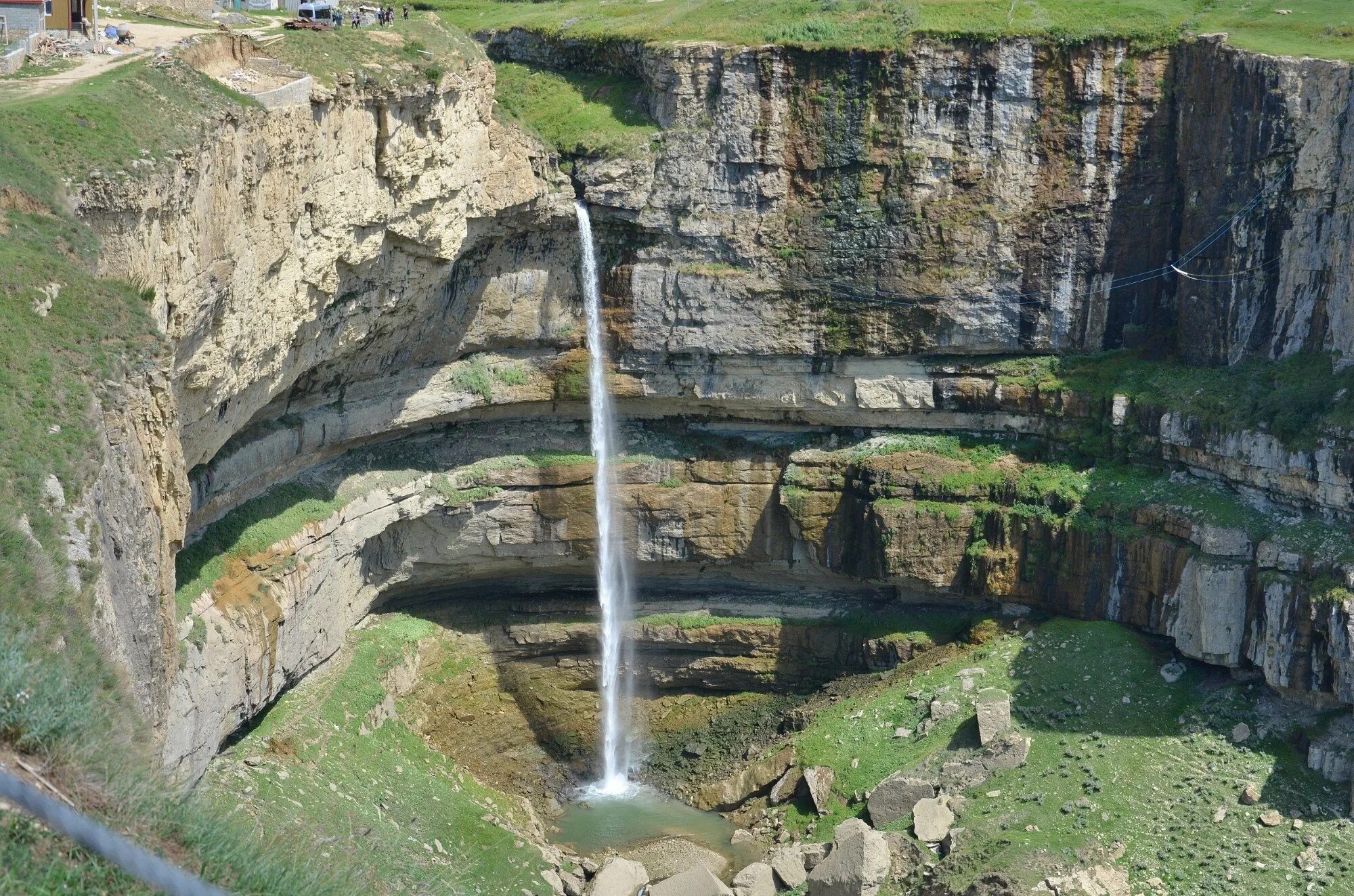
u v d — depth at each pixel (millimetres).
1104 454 69250
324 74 55062
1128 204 69562
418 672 68812
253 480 58906
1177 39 68188
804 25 69312
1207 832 55312
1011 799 58594
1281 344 64375
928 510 69750
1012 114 69000
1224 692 61281
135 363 41031
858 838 56219
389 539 68688
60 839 26047
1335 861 53062
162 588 42375
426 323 65688
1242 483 63312
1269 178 63812
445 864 54531
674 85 69188
